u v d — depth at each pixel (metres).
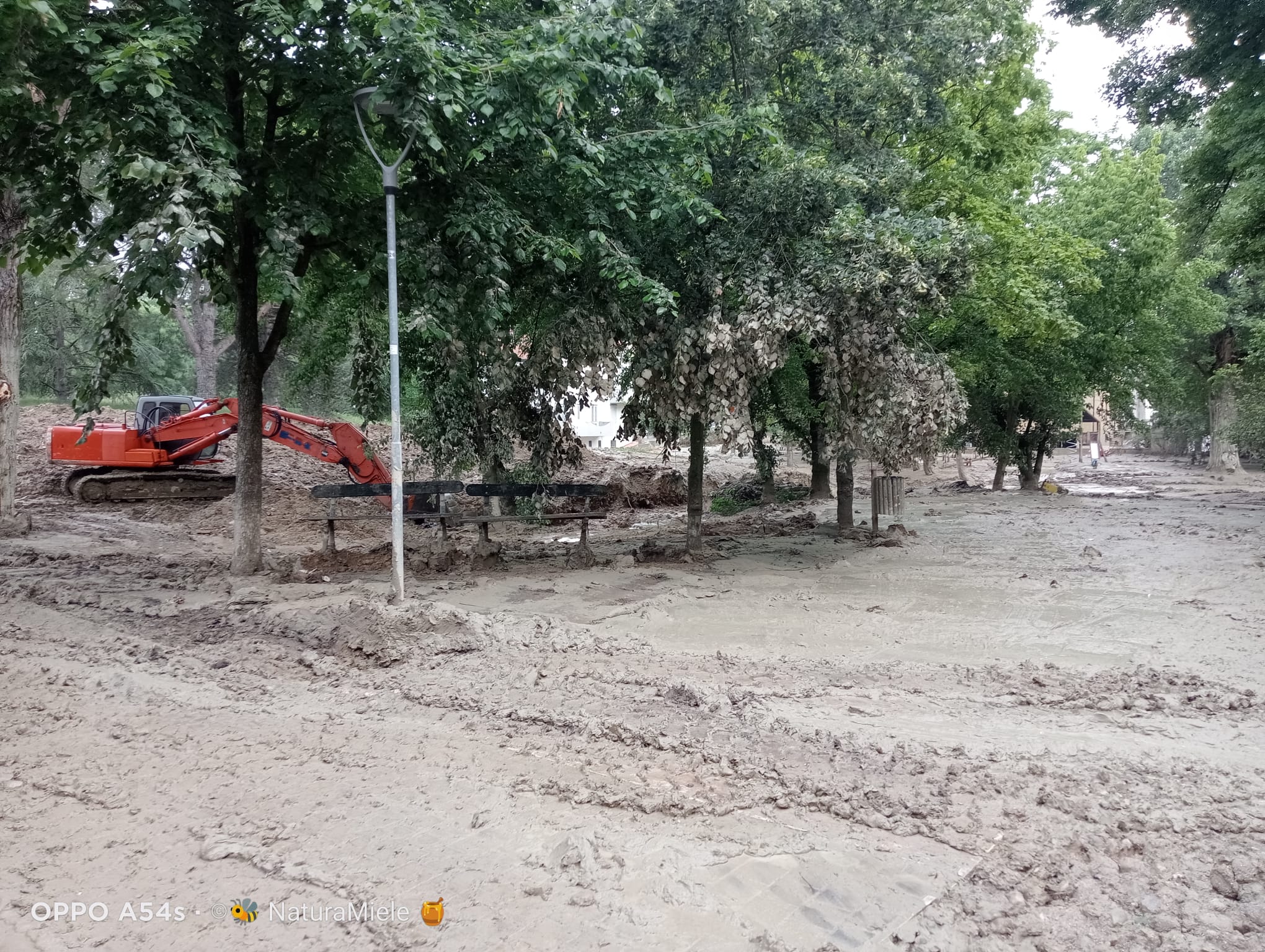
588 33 8.59
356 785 4.41
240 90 9.93
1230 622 8.11
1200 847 3.64
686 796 4.24
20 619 8.41
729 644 7.41
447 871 3.53
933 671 6.46
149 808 4.16
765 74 12.01
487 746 4.96
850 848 3.69
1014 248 14.81
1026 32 15.76
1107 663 6.71
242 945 3.05
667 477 23.81
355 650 7.11
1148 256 22.08
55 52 7.86
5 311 14.85
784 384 17.75
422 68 7.80
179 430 19.59
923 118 12.95
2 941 3.07
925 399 10.91
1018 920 3.14
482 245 9.30
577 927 3.12
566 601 9.34
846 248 10.20
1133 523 17.27
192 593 9.93
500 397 11.59
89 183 14.51
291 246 8.83
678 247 11.18
